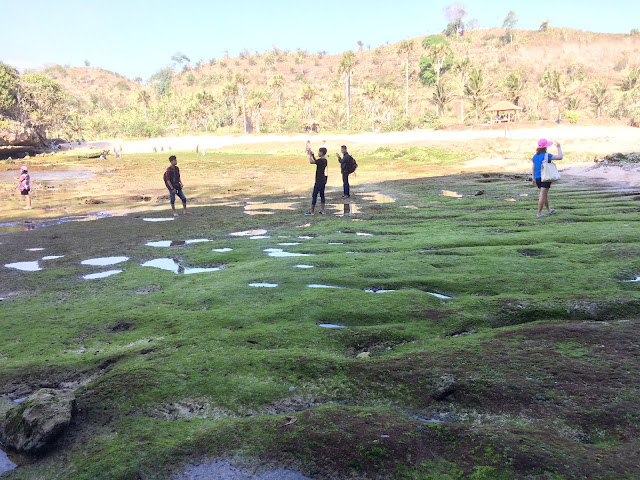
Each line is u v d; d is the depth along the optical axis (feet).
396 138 217.15
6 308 21.74
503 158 115.24
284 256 30.48
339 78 565.12
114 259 31.45
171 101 529.45
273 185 84.99
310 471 9.76
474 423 11.13
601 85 325.21
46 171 149.38
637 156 81.97
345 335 16.49
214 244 34.94
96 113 572.92
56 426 11.18
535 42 556.51
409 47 357.41
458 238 32.81
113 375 14.12
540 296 19.30
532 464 9.30
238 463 10.07
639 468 9.05
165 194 75.77
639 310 17.66
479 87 274.16
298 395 12.73
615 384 11.99
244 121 381.40
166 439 10.94
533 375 12.69
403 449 10.02
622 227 33.47
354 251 31.22
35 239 39.52
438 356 14.17
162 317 19.40
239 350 15.53
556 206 45.93
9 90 272.10
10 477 10.15
